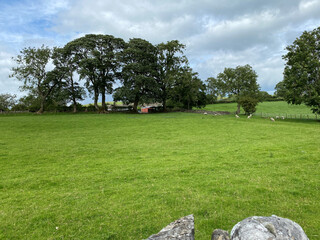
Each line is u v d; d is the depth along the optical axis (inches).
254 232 156.7
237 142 976.3
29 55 2795.3
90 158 743.1
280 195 402.6
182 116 2437.3
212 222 319.0
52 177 546.3
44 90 2974.9
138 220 331.9
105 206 379.6
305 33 2176.4
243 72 3193.9
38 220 339.9
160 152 812.0
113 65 2972.4
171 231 185.3
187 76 3169.3
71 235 299.6
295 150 762.2
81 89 3019.2
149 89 3075.8
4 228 318.7
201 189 442.0
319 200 379.2
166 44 3152.1
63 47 2935.5
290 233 160.6
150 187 460.8
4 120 1833.2
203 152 791.7
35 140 1064.8
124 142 1018.7
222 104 5032.0
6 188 478.9
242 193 415.5
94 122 1763.0
